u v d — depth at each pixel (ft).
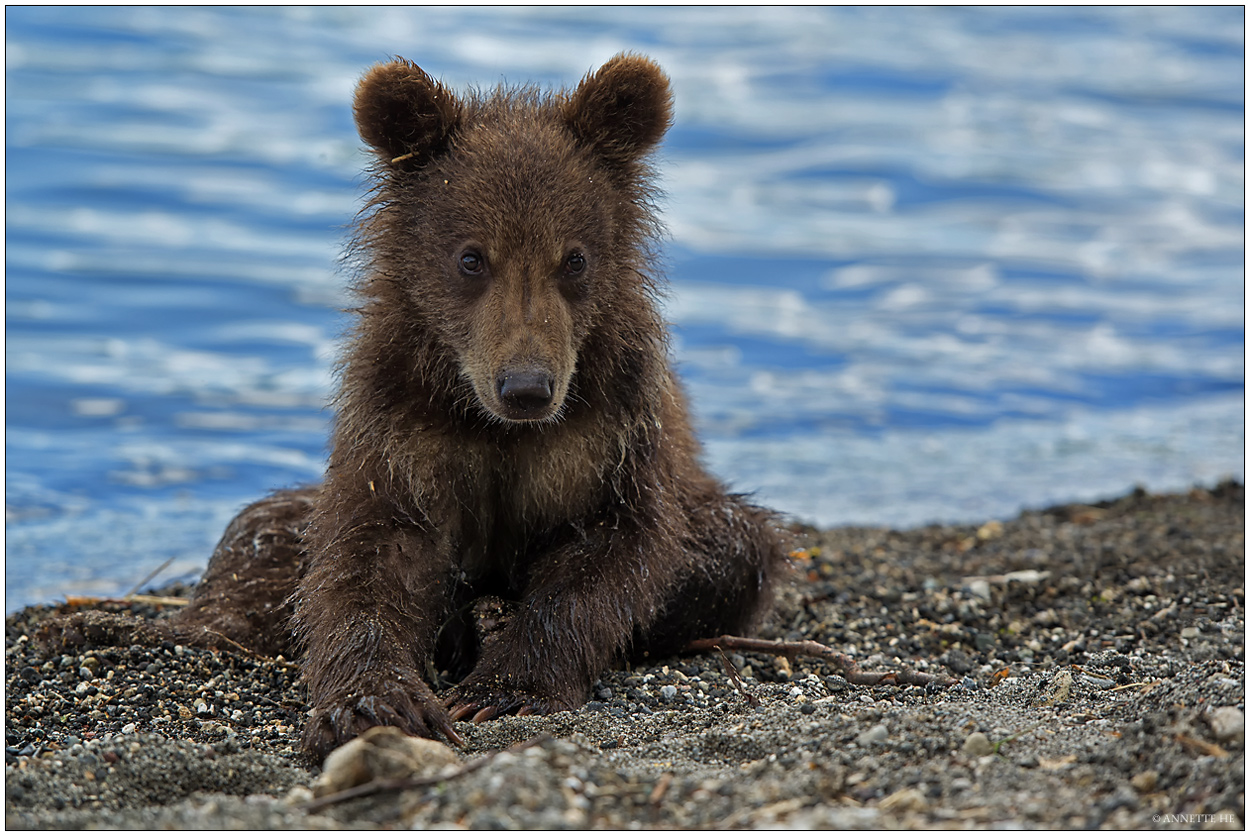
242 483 53.06
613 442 33.19
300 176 87.97
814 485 56.80
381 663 28.94
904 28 144.77
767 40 133.18
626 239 33.32
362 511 31.99
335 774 22.81
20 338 65.36
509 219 30.50
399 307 32.42
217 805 22.29
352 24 122.11
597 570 32.32
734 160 100.53
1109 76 131.03
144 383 61.87
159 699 31.45
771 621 39.60
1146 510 52.44
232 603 36.50
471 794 21.72
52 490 51.88
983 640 37.01
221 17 120.26
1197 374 70.64
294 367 64.44
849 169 99.55
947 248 86.48
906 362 71.15
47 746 28.27
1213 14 160.76
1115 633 36.78
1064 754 23.86
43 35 110.32
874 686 32.01
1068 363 71.67
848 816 21.24
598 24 132.16
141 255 75.31
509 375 29.22
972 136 108.68
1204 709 23.82
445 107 32.19
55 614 39.04
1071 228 91.09
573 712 29.66
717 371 69.05
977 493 55.67
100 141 90.12
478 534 34.27
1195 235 90.48
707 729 27.86
